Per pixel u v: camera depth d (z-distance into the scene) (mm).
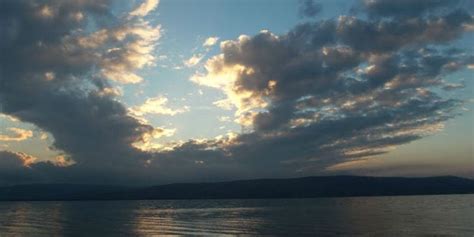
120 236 81938
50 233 89875
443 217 116000
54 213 180125
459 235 73812
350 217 123812
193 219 129250
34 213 180625
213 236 79688
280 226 98438
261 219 123625
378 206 192625
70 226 107812
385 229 86500
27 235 85438
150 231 91188
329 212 153250
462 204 197125
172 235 82375
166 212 180000
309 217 128000
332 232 83438
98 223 117562
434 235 74312
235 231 88312
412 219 110688
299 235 79062
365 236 75500
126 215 158875
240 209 194750
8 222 124375
